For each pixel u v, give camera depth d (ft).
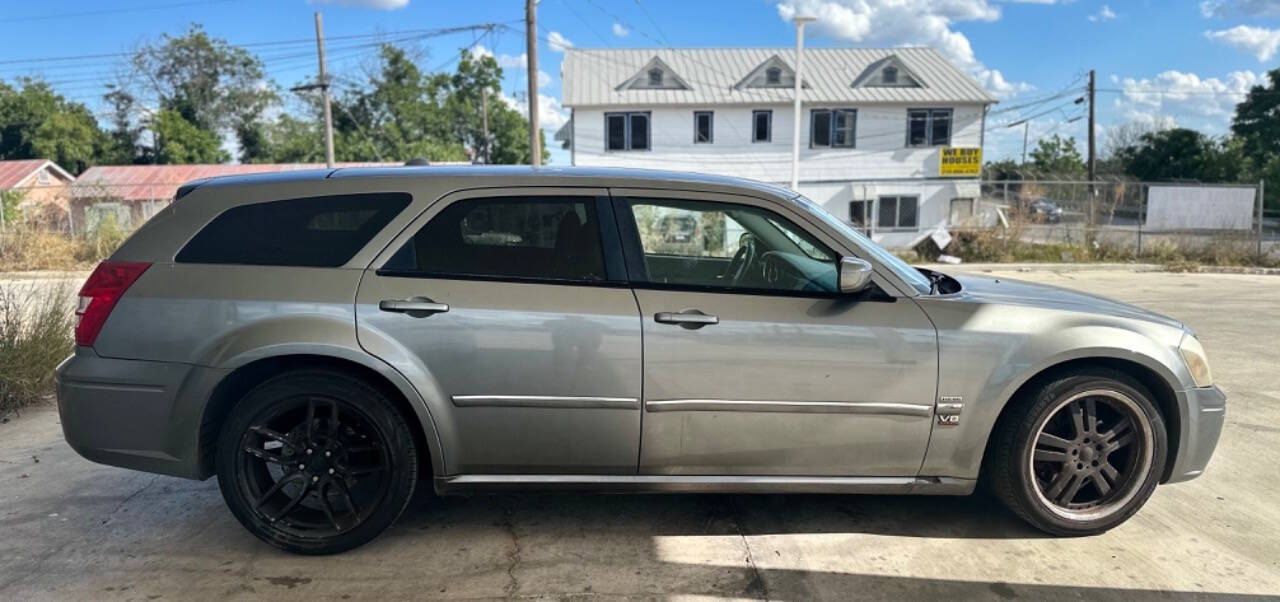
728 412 10.59
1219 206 62.59
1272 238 66.69
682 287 10.69
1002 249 63.72
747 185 11.44
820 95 105.81
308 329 10.17
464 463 10.67
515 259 10.69
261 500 10.67
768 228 11.35
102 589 9.89
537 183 10.95
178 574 10.29
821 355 10.53
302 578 10.21
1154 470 11.37
